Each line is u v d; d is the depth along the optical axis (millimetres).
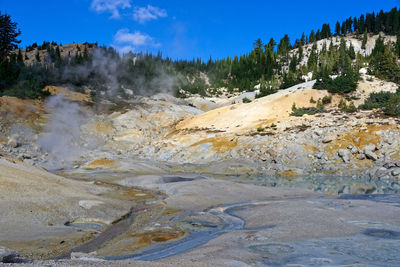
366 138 48875
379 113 60812
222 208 23016
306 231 15516
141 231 16906
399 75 95625
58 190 21906
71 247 14055
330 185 34438
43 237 14695
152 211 21953
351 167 44719
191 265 10234
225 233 16141
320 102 76500
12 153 53781
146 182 35719
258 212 20531
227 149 56125
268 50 183750
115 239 15500
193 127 78625
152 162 55000
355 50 192750
